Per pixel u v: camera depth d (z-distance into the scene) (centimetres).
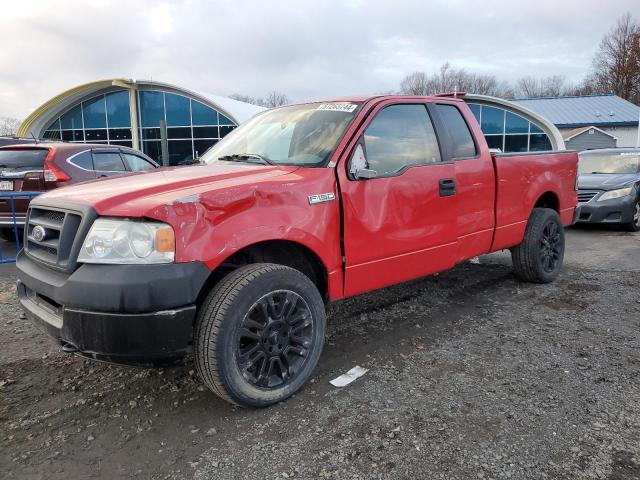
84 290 257
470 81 7788
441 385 327
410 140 402
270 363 301
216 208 277
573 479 233
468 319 453
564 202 589
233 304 278
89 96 3094
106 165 866
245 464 250
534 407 296
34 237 313
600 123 3944
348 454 256
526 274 553
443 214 414
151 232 258
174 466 251
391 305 496
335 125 370
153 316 256
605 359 361
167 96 3042
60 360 380
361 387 326
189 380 343
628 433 268
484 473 238
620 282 568
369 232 357
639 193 982
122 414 301
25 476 243
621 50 7469
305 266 354
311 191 321
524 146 3180
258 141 405
